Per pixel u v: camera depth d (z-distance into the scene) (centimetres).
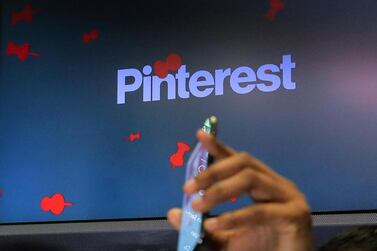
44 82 204
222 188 47
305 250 50
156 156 191
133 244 178
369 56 181
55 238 183
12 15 210
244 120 186
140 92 196
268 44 188
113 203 191
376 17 182
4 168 201
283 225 50
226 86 189
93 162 195
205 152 61
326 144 179
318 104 181
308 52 185
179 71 193
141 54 198
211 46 193
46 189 197
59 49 205
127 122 195
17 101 204
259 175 49
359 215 172
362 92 179
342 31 184
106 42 202
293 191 51
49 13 208
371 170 175
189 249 61
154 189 189
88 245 181
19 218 196
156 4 200
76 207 193
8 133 203
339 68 182
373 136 176
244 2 193
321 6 187
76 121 199
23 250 184
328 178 177
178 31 196
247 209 49
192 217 61
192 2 197
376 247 86
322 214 175
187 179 60
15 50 208
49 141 200
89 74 201
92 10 205
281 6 190
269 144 183
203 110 189
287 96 184
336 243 90
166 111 192
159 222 185
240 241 57
